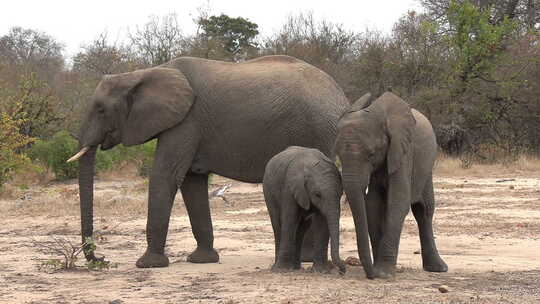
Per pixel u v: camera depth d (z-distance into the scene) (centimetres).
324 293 842
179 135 1148
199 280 979
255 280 938
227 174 1157
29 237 1555
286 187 977
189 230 1623
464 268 1080
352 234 1512
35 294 896
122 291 905
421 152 979
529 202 1998
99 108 1164
